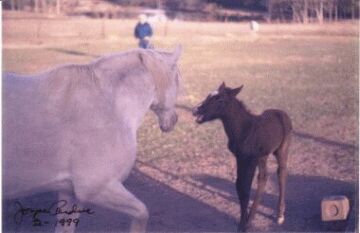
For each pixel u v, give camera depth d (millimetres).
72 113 3574
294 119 8742
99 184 3652
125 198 3727
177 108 9594
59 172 3602
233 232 4637
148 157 6922
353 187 5637
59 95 3568
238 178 4473
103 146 3621
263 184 4617
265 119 4461
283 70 13109
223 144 7539
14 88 3523
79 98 3605
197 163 6699
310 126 8375
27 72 11180
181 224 4793
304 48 15461
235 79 12133
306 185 5828
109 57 3844
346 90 10984
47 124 3518
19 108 3480
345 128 8266
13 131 3451
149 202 5371
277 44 16328
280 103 9914
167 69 3988
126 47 14445
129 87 3816
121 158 3691
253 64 13914
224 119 4395
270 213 5051
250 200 5395
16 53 13906
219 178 6156
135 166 6555
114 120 3678
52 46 14945
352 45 15594
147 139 7734
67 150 3570
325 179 6023
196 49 15719
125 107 3777
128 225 4801
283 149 4625
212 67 13578
